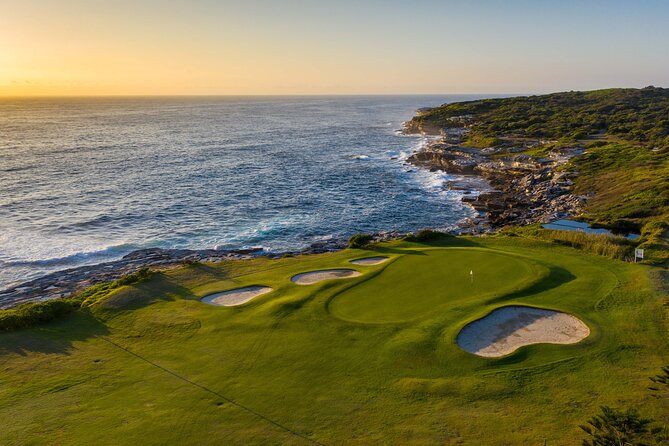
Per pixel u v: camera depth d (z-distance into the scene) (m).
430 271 36.88
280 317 30.14
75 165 99.06
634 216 55.03
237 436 19.20
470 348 25.73
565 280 34.66
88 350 27.41
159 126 199.88
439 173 97.12
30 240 54.22
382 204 72.94
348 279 36.03
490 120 155.12
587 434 18.56
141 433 19.53
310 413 20.62
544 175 81.75
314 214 67.38
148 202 71.56
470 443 18.44
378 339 26.78
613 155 84.56
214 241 55.81
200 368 24.72
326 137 163.12
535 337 26.66
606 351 24.94
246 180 88.62
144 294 35.44
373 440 18.77
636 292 31.97
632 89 196.50
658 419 19.25
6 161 101.00
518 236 49.75
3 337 29.03
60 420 20.64
